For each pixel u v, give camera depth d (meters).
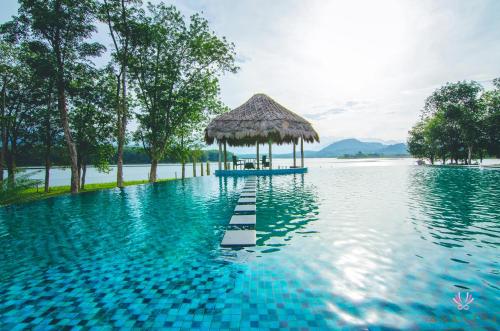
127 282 3.91
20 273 4.27
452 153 34.28
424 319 2.83
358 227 6.24
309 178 18.58
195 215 8.26
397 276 3.78
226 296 3.44
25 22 13.98
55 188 22.73
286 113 21.88
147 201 11.20
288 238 5.58
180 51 20.36
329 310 3.05
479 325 2.71
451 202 9.17
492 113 29.89
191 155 28.45
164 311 3.15
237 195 12.16
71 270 4.36
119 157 18.28
